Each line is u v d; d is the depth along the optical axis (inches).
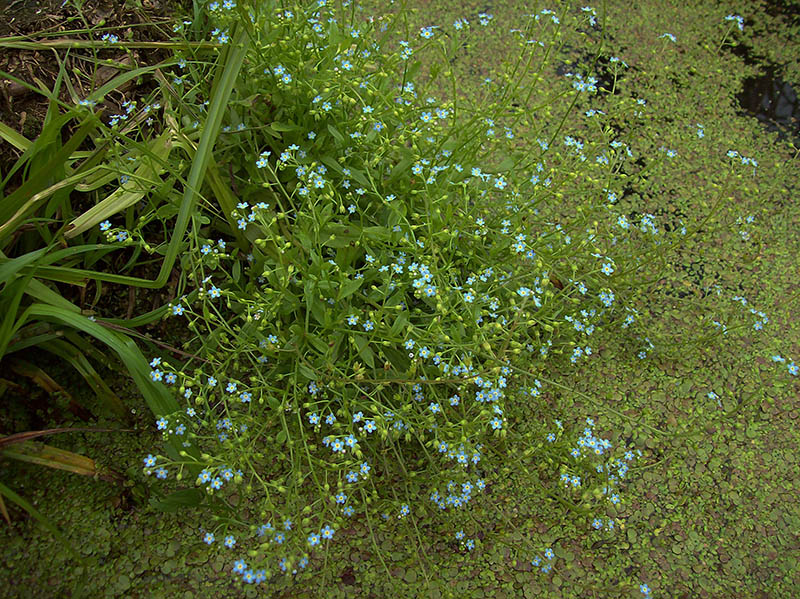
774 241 29.5
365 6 34.3
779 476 23.4
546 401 24.0
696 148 32.3
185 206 19.3
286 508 18.4
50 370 21.4
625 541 21.7
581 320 24.2
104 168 19.9
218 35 22.8
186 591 19.3
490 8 36.3
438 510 21.2
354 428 21.8
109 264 22.4
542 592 20.4
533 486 22.0
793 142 33.1
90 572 19.2
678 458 23.5
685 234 26.2
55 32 22.3
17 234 20.2
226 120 22.1
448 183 22.2
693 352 25.9
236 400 19.4
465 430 19.3
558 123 31.9
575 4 37.5
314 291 19.8
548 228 25.0
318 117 20.6
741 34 37.9
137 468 20.8
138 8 24.2
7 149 20.8
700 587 21.1
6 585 18.6
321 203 22.0
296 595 19.5
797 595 21.2
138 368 18.5
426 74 32.5
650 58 36.0
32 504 19.7
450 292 20.8
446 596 19.4
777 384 25.1
